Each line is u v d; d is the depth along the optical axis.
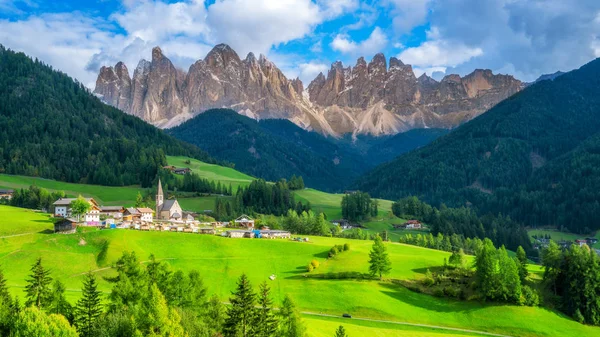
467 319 151.62
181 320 93.00
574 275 165.88
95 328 88.56
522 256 192.00
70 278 151.38
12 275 147.50
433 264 190.12
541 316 155.50
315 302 151.50
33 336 79.19
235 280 164.62
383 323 141.38
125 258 120.19
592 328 154.50
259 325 98.06
